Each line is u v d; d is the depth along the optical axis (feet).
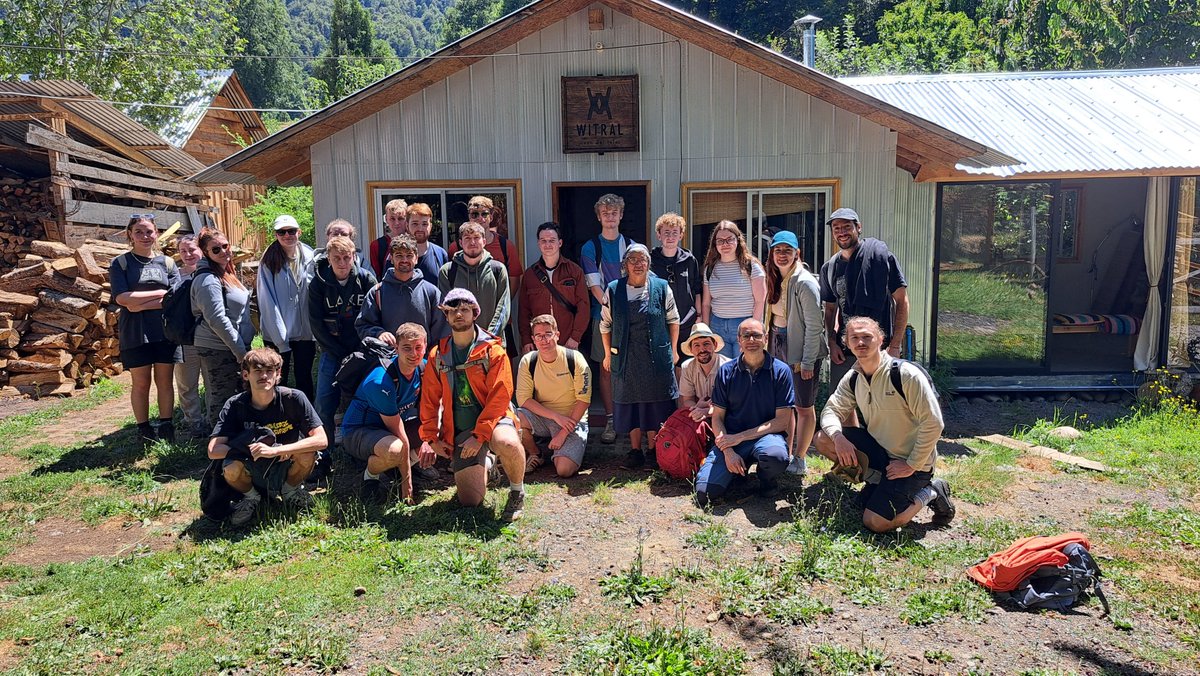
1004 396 28.40
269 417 16.06
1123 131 29.17
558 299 22.00
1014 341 28.96
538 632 12.01
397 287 19.30
